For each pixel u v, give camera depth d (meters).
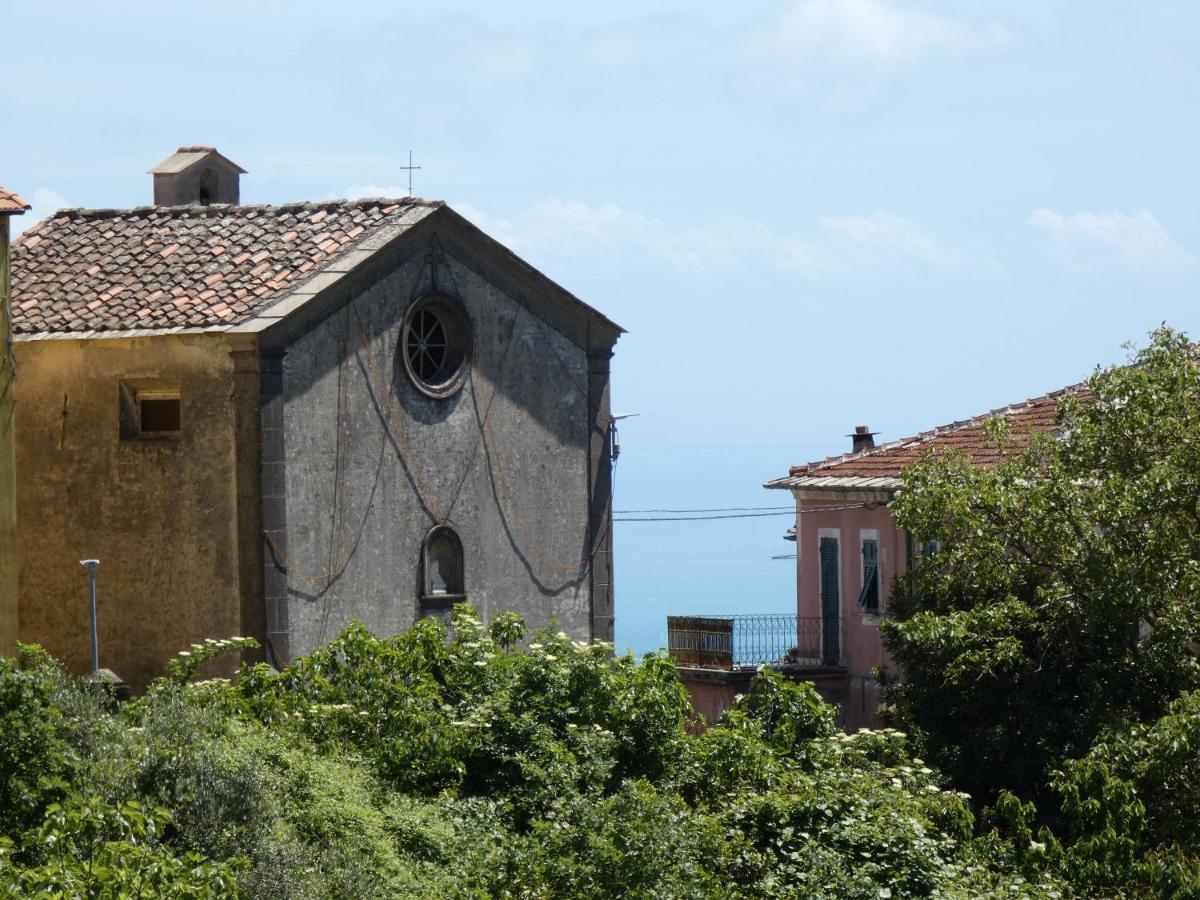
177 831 48.12
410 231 77.75
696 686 102.19
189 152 88.50
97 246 80.38
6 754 46.19
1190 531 66.44
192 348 72.56
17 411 75.25
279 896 46.81
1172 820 60.03
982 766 69.19
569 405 85.50
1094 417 69.44
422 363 79.75
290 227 79.25
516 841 55.25
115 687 62.97
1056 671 68.81
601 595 86.50
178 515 72.94
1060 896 56.16
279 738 56.03
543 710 62.12
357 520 75.88
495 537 82.00
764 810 59.41
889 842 57.47
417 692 61.53
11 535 61.16
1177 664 65.88
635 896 52.72
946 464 70.44
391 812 54.88
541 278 83.44
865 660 96.62
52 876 39.16
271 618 71.88
